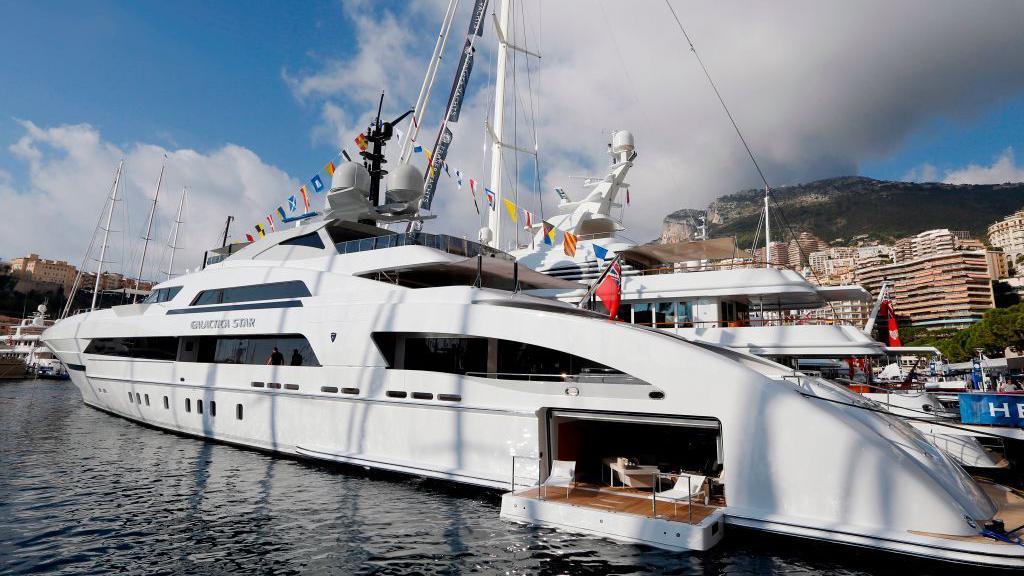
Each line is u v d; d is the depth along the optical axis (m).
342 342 12.16
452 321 10.73
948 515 6.74
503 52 21.67
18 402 29.95
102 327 19.27
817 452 7.45
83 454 13.67
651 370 8.71
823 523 7.16
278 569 7.00
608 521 7.89
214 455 13.38
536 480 9.39
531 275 13.98
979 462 12.20
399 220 16.28
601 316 12.57
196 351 15.84
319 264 14.16
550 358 9.93
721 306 17.47
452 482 10.29
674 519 7.57
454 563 7.16
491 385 10.06
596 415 9.10
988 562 6.24
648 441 11.06
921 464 7.46
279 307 13.77
